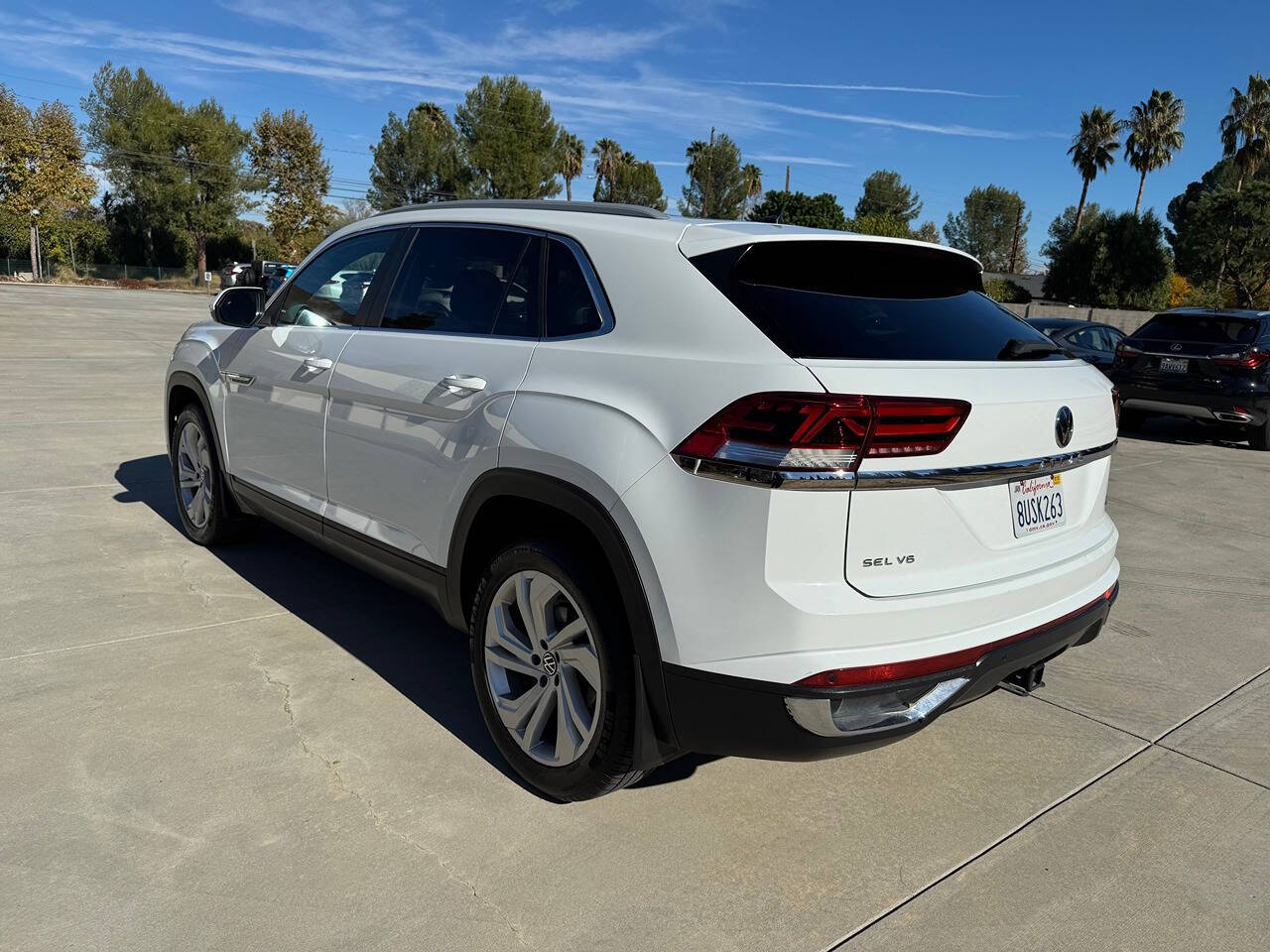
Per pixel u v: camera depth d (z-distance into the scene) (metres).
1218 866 2.51
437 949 2.05
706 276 2.35
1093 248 44.62
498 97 60.75
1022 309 37.78
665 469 2.19
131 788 2.59
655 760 2.42
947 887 2.37
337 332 3.51
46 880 2.20
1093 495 2.79
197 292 54.72
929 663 2.16
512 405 2.61
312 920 2.11
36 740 2.82
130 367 12.70
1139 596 4.90
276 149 60.81
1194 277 47.34
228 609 3.98
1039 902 2.32
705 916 2.21
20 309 24.72
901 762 3.03
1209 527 6.50
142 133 59.22
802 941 2.14
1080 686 3.70
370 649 3.63
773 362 2.11
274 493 3.91
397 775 2.74
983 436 2.23
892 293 2.55
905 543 2.15
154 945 2.01
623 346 2.42
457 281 3.08
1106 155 58.12
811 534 2.05
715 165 71.06
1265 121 54.91
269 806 2.54
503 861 2.37
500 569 2.68
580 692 2.54
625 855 2.43
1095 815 2.74
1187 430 11.84
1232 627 4.45
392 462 3.11
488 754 2.89
